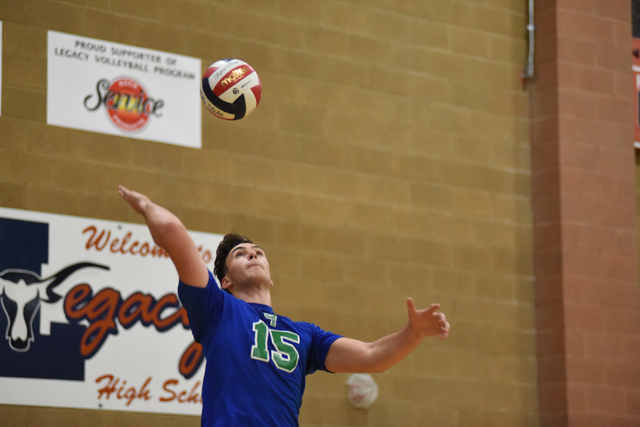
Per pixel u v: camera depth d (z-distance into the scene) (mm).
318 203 16234
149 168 14977
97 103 14742
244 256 7582
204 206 15289
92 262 14258
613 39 19141
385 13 17516
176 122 15328
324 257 16094
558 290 17641
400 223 16906
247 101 11234
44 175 14172
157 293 14648
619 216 18453
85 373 13875
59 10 14688
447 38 18047
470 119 17984
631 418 17609
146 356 14352
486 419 16859
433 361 16641
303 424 15305
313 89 16578
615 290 18078
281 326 7266
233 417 6559
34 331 13641
